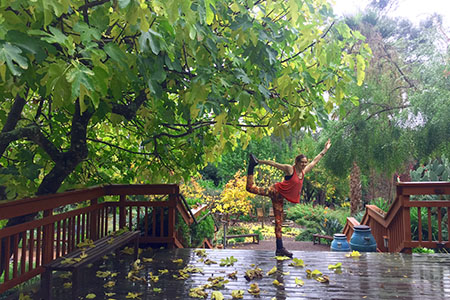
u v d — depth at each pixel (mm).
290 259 5238
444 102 7855
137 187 5848
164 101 4461
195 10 2625
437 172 9906
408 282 4086
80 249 3824
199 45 3205
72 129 4402
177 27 2840
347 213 16234
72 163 4375
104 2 2625
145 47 2682
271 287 3885
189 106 3930
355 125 9352
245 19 3123
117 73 2857
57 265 3242
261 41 3357
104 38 3025
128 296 3533
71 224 4527
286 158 22297
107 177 5719
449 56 8531
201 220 7613
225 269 4645
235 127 5207
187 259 5199
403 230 5734
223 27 3445
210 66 3516
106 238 4473
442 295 3633
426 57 9125
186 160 6094
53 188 4371
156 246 6086
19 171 3775
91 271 4543
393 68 9820
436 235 7805
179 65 3354
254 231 14617
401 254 5621
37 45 2188
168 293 3682
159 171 6066
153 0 2219
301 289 3820
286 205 21062
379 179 13938
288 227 17172
